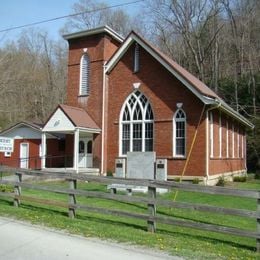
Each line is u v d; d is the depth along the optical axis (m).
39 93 63.16
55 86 66.81
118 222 12.09
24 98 58.28
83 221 12.01
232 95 48.78
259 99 46.94
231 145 32.44
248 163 42.22
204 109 25.53
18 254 8.62
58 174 13.09
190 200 18.41
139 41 27.95
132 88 28.45
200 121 25.64
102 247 9.31
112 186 18.52
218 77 53.34
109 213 11.72
